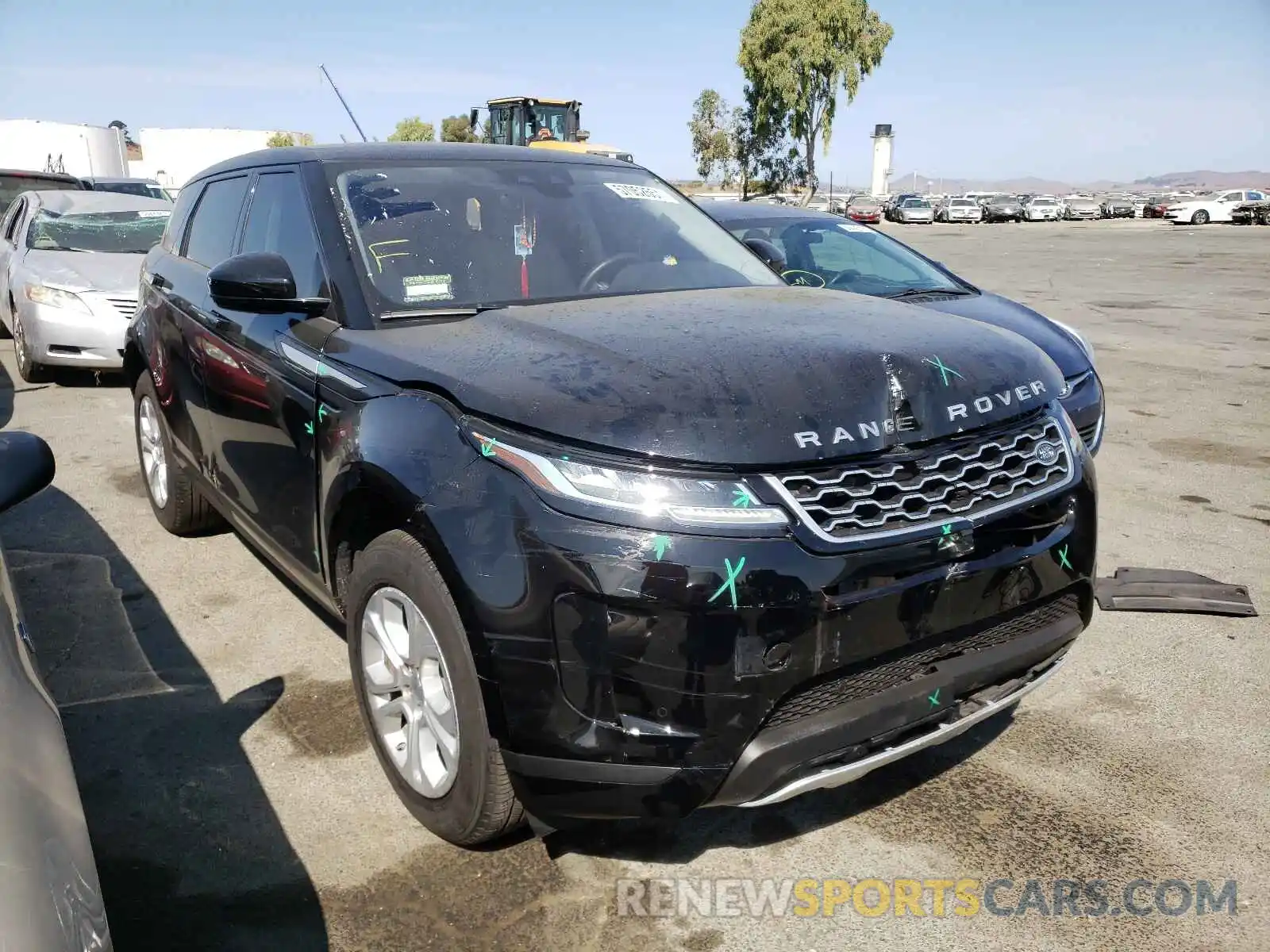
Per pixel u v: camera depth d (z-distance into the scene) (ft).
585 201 12.08
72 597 13.88
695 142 230.89
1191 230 132.98
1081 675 11.89
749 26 175.52
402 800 8.93
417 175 11.46
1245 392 28.40
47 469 6.45
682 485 6.92
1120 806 9.34
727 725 6.92
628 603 6.81
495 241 10.91
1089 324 42.16
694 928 7.75
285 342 10.38
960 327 9.16
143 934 7.60
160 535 16.26
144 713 10.84
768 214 23.20
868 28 173.37
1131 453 21.95
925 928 7.80
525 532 7.07
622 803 7.11
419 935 7.63
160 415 14.93
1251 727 10.72
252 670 11.84
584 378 7.63
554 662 7.02
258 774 9.72
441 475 7.63
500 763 7.66
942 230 146.82
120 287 26.89
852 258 21.61
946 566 7.51
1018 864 8.54
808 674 7.02
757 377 7.54
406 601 8.28
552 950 7.51
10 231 32.60
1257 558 15.76
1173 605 13.60
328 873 8.32
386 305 9.81
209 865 8.41
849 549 7.09
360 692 9.20
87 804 9.21
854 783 9.71
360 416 8.67
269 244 11.63
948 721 8.02
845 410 7.42
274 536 11.24
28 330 26.84
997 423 8.14
